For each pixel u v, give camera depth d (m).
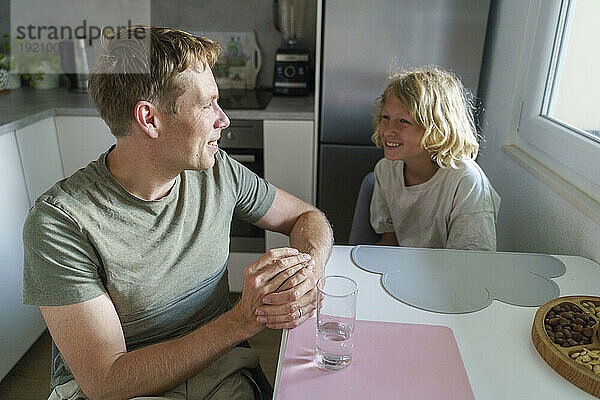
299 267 1.01
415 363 0.87
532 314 1.02
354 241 1.78
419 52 2.12
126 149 1.00
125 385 0.92
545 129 1.61
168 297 1.08
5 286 1.81
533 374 0.85
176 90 0.94
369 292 1.08
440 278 1.15
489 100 2.14
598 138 1.36
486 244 1.38
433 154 1.46
